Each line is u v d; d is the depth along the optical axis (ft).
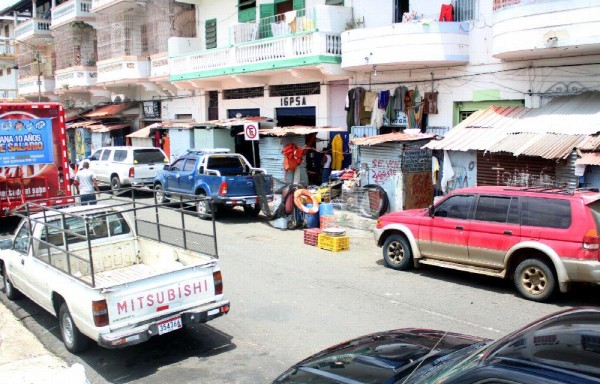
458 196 30.63
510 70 43.75
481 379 8.84
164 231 26.02
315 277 32.01
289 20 59.47
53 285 22.34
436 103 49.52
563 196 26.68
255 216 53.21
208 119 80.53
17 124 43.01
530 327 10.43
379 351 13.69
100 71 91.71
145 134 82.28
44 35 114.93
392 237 33.65
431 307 26.40
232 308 26.91
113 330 19.45
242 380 19.27
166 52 79.25
